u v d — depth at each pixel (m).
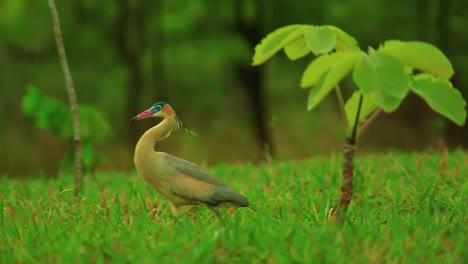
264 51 7.70
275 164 14.88
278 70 31.59
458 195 10.02
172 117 9.06
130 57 28.91
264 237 7.61
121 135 32.28
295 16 27.78
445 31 25.27
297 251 7.21
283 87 36.34
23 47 31.78
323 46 7.29
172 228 8.36
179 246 7.35
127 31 28.73
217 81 34.28
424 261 7.07
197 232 8.09
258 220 8.77
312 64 7.61
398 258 7.10
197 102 35.34
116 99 32.47
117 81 30.39
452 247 7.46
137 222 8.83
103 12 29.22
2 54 31.91
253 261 6.95
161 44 28.61
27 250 7.57
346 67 7.11
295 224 8.41
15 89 32.06
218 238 7.64
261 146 29.89
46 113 15.20
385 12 25.72
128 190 11.36
